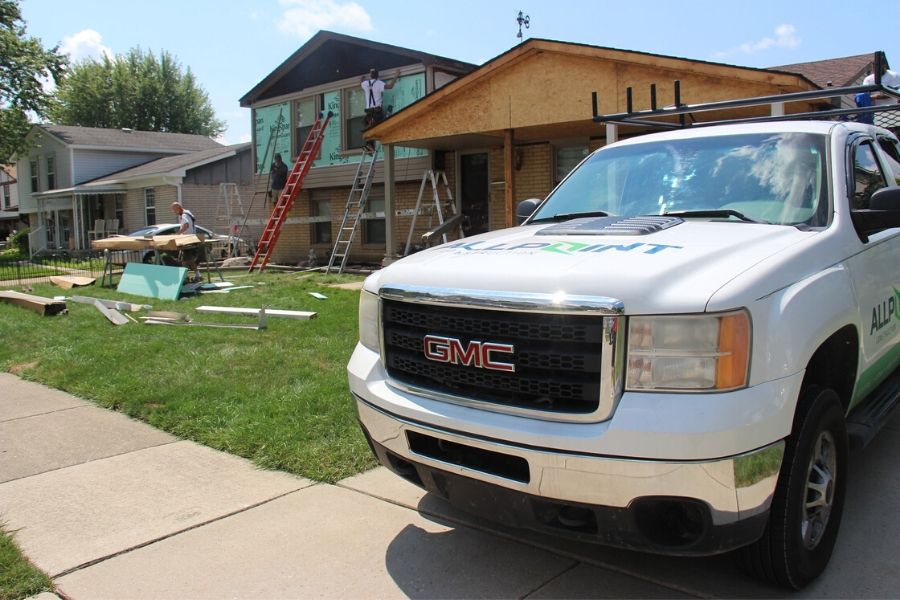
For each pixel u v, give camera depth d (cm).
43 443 484
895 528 334
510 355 259
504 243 321
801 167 350
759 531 246
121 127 5169
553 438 245
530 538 335
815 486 282
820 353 296
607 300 239
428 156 1534
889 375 436
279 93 1898
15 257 2922
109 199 3180
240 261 1958
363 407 318
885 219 321
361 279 1441
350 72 1695
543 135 1284
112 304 1083
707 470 227
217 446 469
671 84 959
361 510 371
